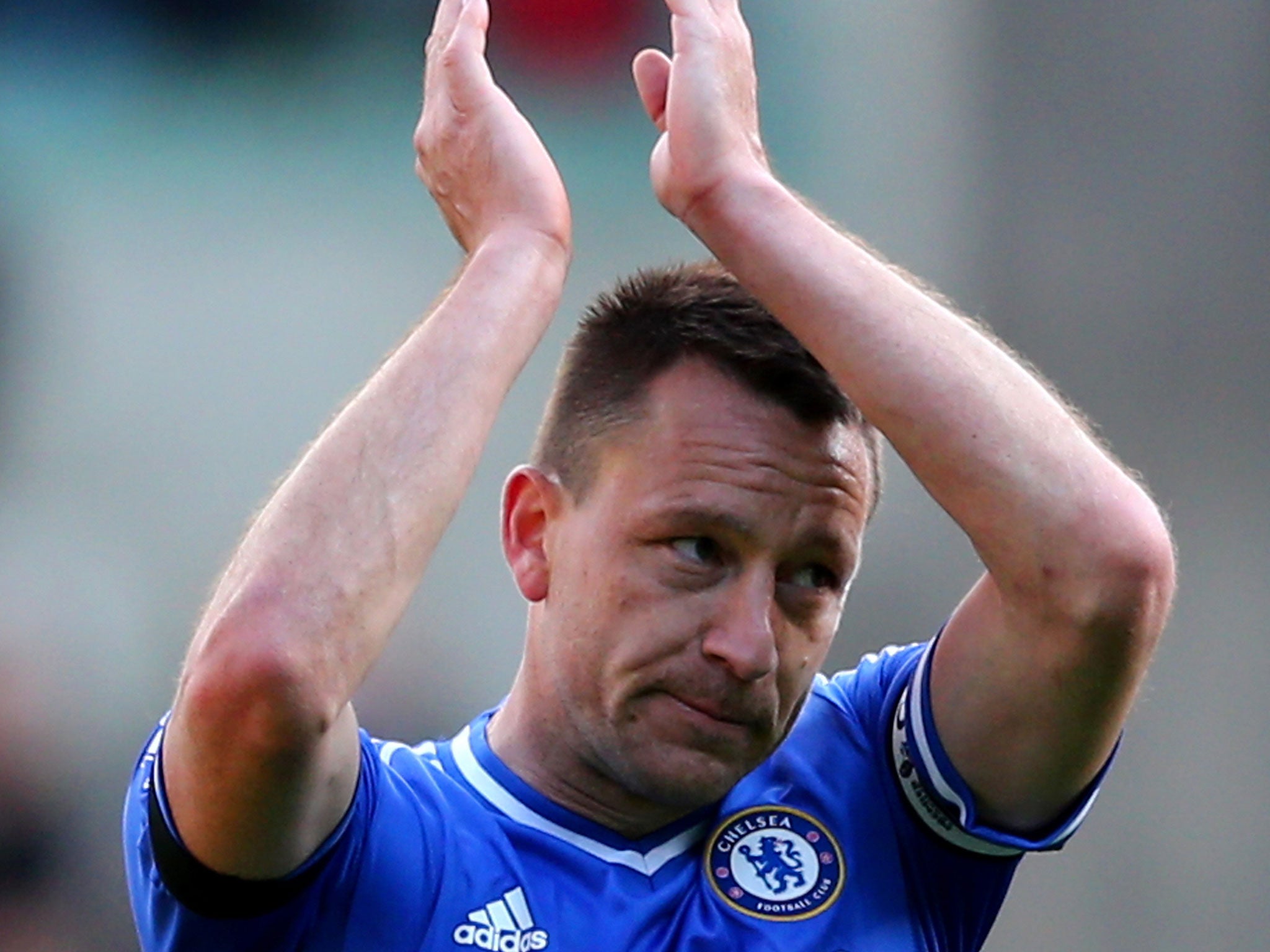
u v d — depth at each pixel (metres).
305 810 5.71
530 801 6.80
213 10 27.25
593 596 6.42
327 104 27.44
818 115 25.14
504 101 6.65
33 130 26.84
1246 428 21.84
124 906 22.70
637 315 6.66
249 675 5.33
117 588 25.02
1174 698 20.42
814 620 6.45
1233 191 22.72
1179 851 19.73
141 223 26.81
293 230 26.97
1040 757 6.67
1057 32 23.84
